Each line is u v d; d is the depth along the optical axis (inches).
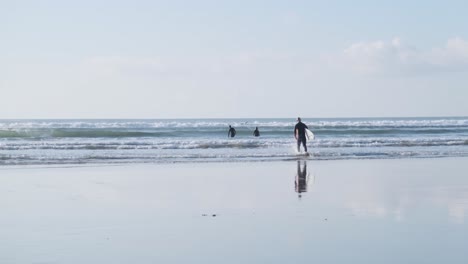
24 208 444.8
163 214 419.2
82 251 302.2
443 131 2075.5
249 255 293.0
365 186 587.2
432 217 400.5
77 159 898.1
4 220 393.1
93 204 466.3
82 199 494.6
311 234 343.0
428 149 1162.6
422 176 685.9
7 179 640.4
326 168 780.6
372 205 458.6
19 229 362.0
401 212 422.3
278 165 822.5
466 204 463.2
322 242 320.8
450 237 331.9
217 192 541.0
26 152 1021.8
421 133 1984.5
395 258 283.9
